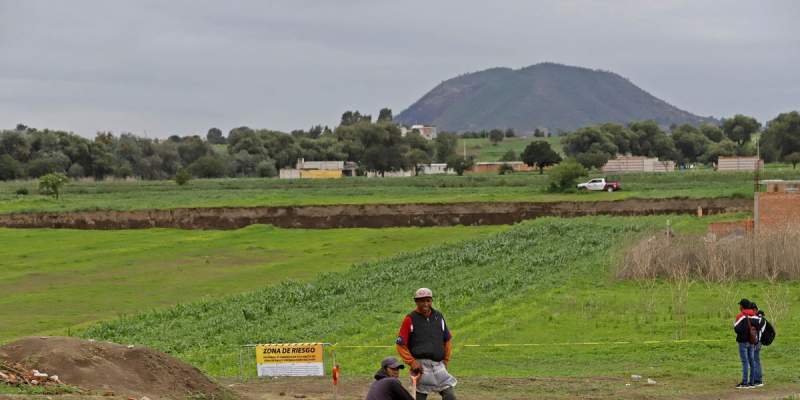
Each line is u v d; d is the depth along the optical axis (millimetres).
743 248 57969
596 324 44750
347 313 49750
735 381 30750
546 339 41750
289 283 61281
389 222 111000
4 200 140250
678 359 36312
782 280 56281
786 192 72688
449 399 20641
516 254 71062
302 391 28844
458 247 76812
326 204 120000
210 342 43125
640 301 50250
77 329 48281
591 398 27312
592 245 74688
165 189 168625
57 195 146500
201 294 62156
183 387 25641
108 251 86438
